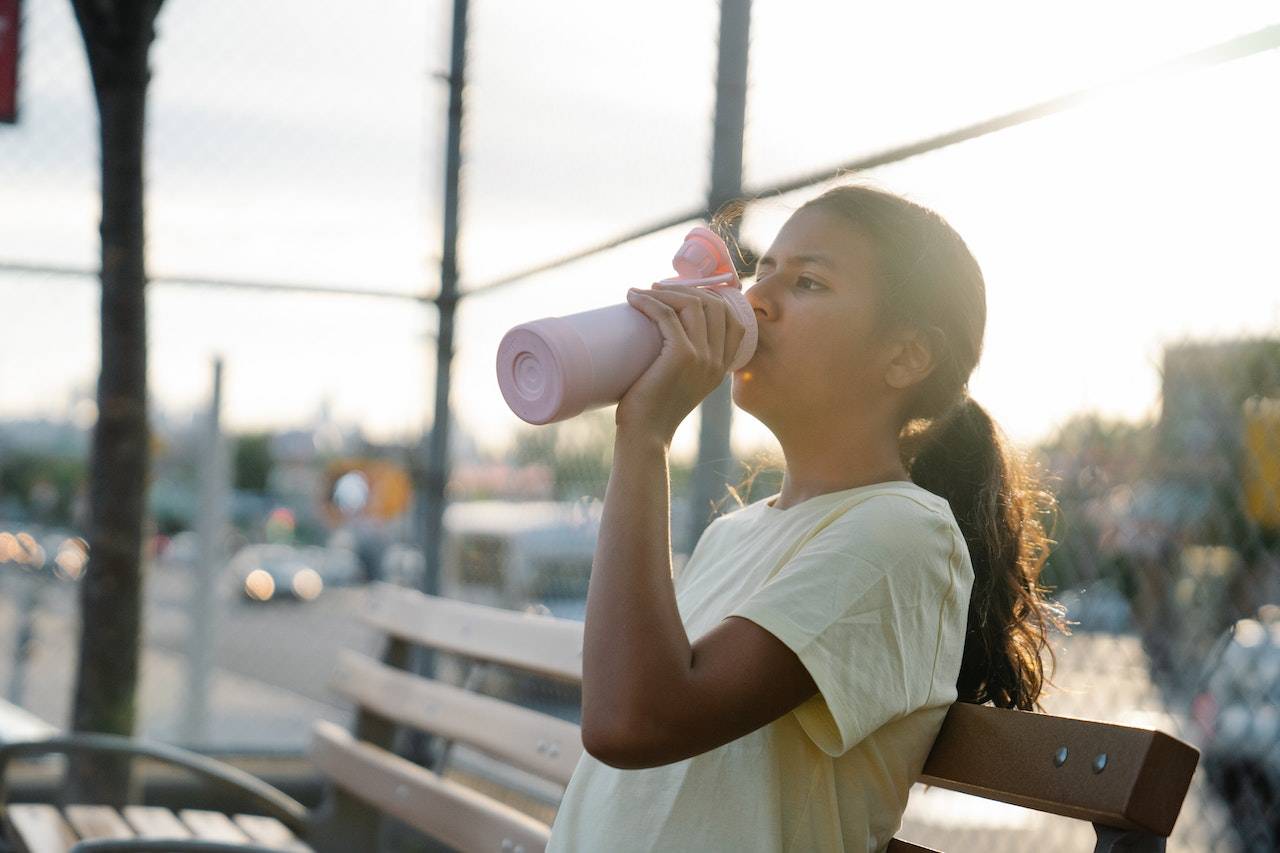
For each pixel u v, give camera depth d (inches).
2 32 172.4
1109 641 177.6
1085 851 149.2
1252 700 168.4
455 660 172.4
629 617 47.1
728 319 51.6
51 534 302.7
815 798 50.2
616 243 130.2
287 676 339.9
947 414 58.2
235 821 110.8
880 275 54.1
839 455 55.5
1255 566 169.5
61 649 300.5
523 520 189.0
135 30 141.0
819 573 48.9
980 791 51.6
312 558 633.6
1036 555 65.0
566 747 80.7
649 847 50.7
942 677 52.4
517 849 80.4
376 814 107.3
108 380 141.3
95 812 107.8
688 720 46.6
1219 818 166.9
